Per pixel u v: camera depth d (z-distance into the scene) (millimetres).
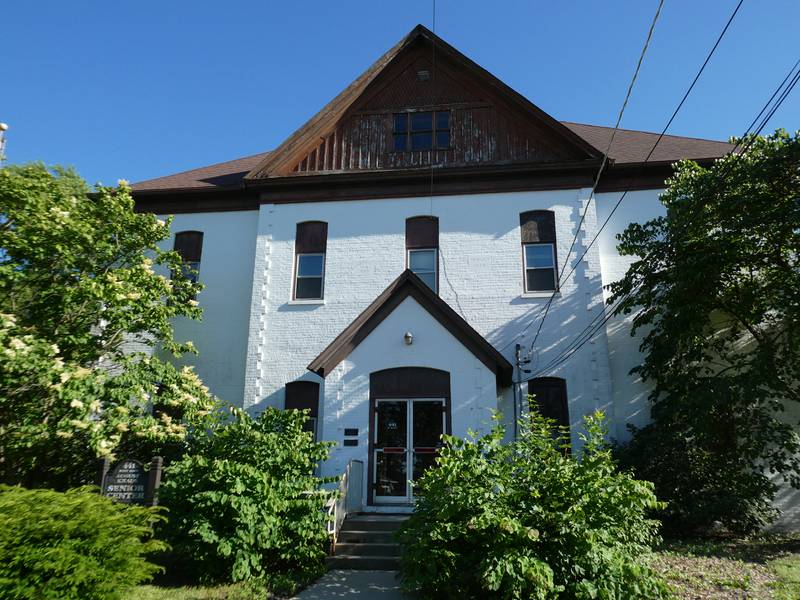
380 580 9195
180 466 9336
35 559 5648
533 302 15227
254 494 9000
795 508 13141
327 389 13312
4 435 10383
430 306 13500
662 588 7383
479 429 12680
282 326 15852
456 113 17141
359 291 15945
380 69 17609
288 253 16469
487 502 7477
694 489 11992
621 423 14211
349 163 17109
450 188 16406
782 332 12172
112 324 11734
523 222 16016
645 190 15945
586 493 7469
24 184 11398
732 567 9320
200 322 16547
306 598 8359
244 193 17453
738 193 11789
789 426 11562
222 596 8016
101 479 10000
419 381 13203
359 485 12445
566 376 14484
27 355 9578
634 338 14789
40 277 11289
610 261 15555
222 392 15945
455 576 7676
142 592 7992
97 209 12281
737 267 12344
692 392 12047
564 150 16391
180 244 17406
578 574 7172
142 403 11320
